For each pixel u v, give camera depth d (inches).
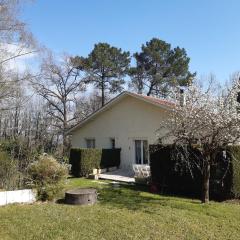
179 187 553.6
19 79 862.5
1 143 608.1
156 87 1647.4
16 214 388.2
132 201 479.5
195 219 383.2
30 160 545.6
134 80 1675.7
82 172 788.0
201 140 460.4
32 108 1157.1
